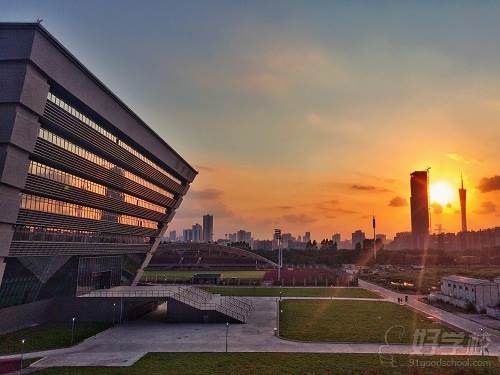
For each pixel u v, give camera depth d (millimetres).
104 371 34281
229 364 36219
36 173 44188
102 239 62594
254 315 61188
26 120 39688
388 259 193750
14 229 43031
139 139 63375
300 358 38031
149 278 122062
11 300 48156
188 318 56312
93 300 56562
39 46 38875
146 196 73812
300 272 122125
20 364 35531
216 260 174500
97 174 55500
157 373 33781
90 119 51938
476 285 64750
